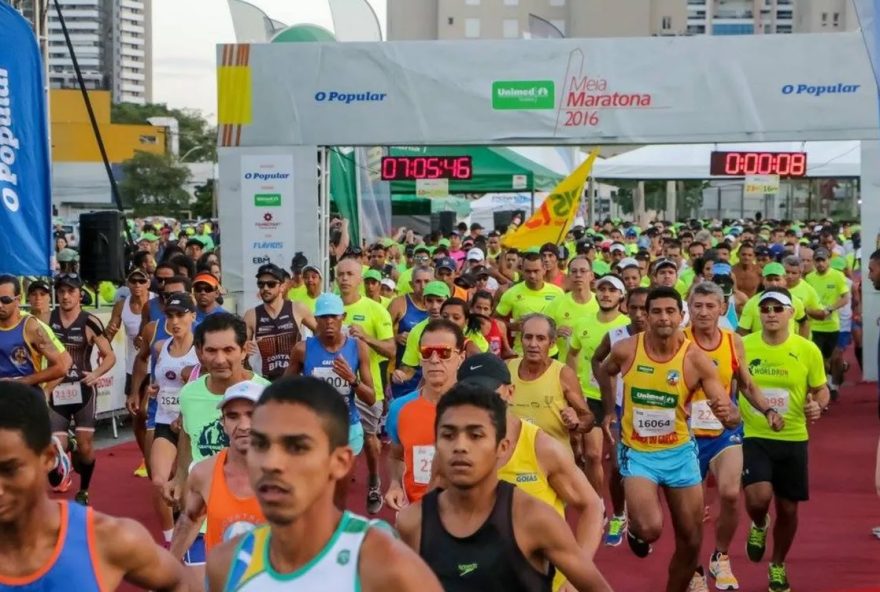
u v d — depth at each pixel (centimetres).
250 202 1744
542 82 1738
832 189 7169
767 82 1736
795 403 820
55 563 327
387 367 1275
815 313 1512
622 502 962
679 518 732
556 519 429
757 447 820
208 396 628
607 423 880
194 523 519
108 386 1449
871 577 854
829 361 1706
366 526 300
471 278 1480
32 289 1110
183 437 650
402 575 293
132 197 7106
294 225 1741
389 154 2725
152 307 1103
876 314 1833
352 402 970
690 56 1734
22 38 1041
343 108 1738
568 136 1744
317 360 970
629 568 891
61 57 16350
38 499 325
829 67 1734
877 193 1780
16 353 986
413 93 1736
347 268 1191
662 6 8900
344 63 1733
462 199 4453
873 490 1156
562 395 798
